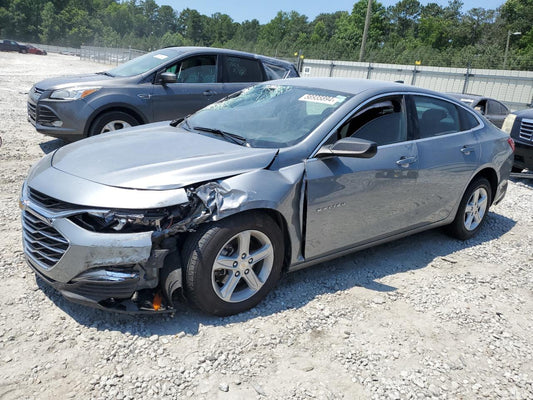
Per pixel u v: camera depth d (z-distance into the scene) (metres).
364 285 3.90
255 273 3.34
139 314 3.11
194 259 2.98
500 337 3.33
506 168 5.24
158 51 8.05
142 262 2.82
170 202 2.86
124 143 3.62
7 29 107.19
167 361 2.76
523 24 81.62
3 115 10.20
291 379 2.72
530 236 5.45
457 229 4.95
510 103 21.70
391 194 3.98
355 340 3.14
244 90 4.69
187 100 7.53
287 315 3.35
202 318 3.21
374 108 3.96
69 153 3.51
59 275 2.90
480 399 2.70
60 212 2.88
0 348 2.75
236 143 3.64
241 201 3.03
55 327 2.98
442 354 3.08
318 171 3.46
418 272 4.25
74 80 7.13
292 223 3.38
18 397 2.40
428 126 4.40
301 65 30.75
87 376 2.60
